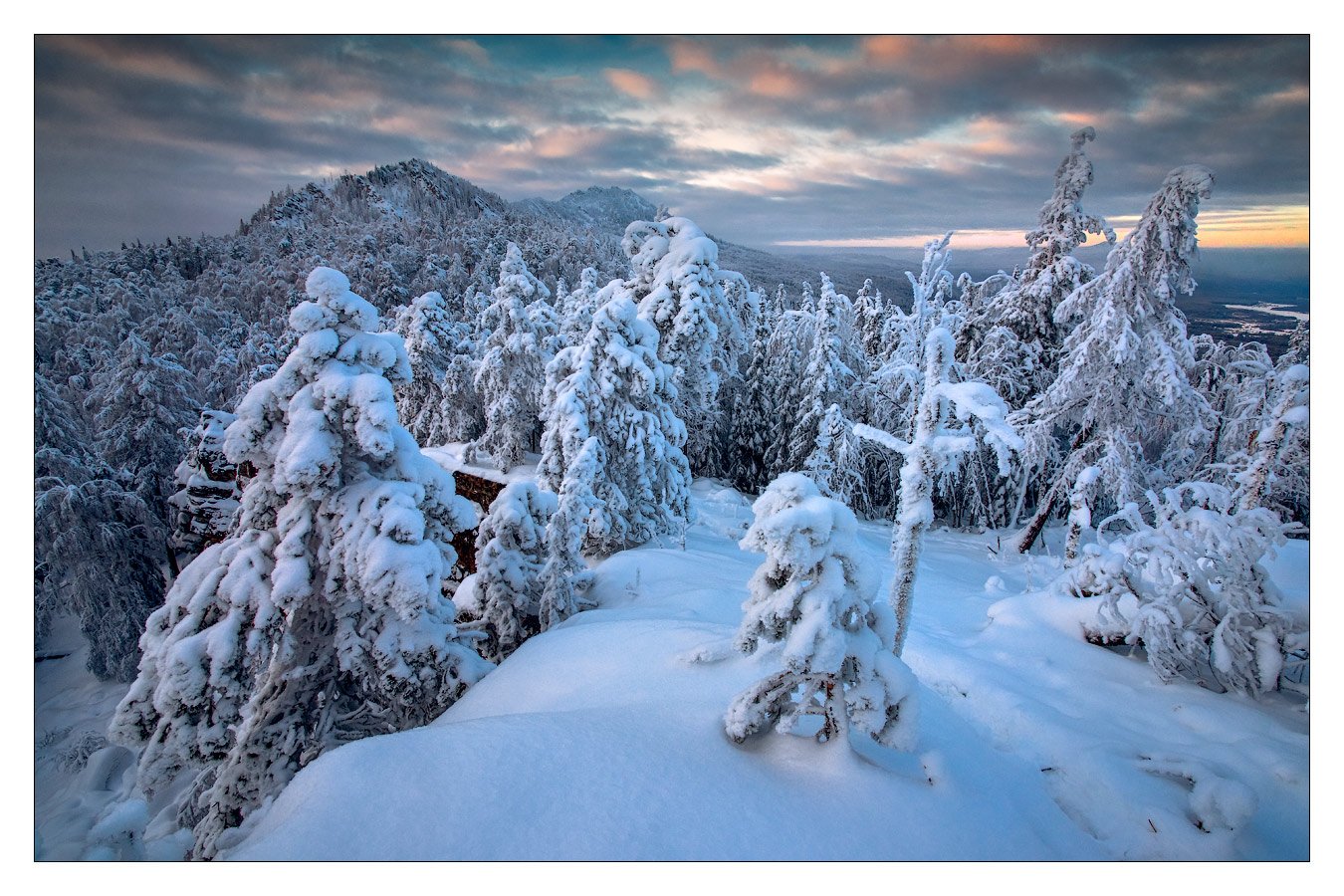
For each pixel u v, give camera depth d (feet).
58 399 90.74
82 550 85.81
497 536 42.57
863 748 22.25
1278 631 27.66
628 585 49.60
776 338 101.81
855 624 20.75
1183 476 73.67
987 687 29.12
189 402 112.27
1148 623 29.37
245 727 32.17
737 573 50.62
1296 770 22.12
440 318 104.12
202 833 30.14
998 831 19.31
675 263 73.77
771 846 17.72
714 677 28.04
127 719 32.37
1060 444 82.58
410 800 18.79
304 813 18.40
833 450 86.48
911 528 25.94
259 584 31.89
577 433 60.49
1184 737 25.50
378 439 31.68
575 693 29.25
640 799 19.17
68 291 222.28
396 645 33.55
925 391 25.85
